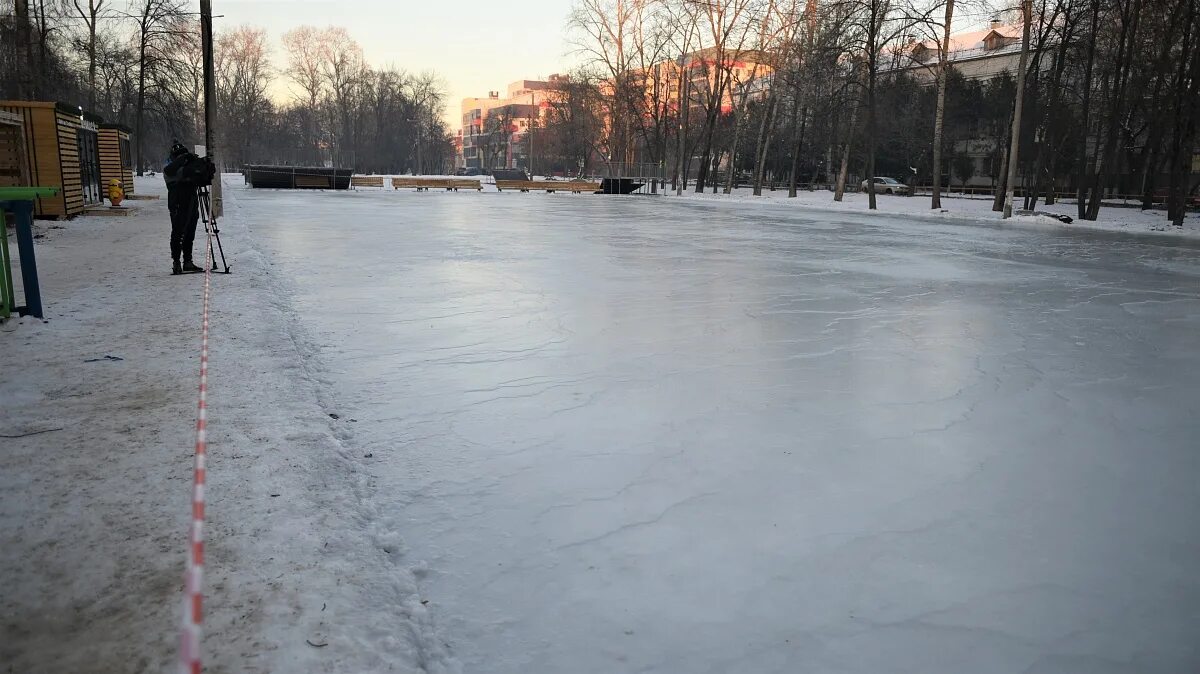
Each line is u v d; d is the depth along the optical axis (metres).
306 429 4.60
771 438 4.88
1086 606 3.05
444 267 12.62
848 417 5.34
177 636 2.53
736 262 14.52
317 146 110.31
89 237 15.26
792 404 5.61
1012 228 27.55
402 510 3.76
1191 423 5.37
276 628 2.59
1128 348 7.81
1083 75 36.97
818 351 7.31
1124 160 48.47
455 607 2.93
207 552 3.09
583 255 14.98
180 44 51.38
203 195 11.07
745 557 3.36
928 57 53.47
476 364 6.54
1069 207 42.25
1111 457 4.68
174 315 7.81
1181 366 7.05
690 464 4.43
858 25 38.28
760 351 7.25
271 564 3.03
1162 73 31.72
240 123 94.06
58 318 7.52
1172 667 2.67
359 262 13.01
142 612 2.66
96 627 2.57
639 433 4.93
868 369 6.67
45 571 2.91
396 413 5.23
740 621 2.88
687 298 10.16
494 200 40.12
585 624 2.83
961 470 4.43
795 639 2.77
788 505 3.90
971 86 62.53
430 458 4.44
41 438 4.29
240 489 3.70
